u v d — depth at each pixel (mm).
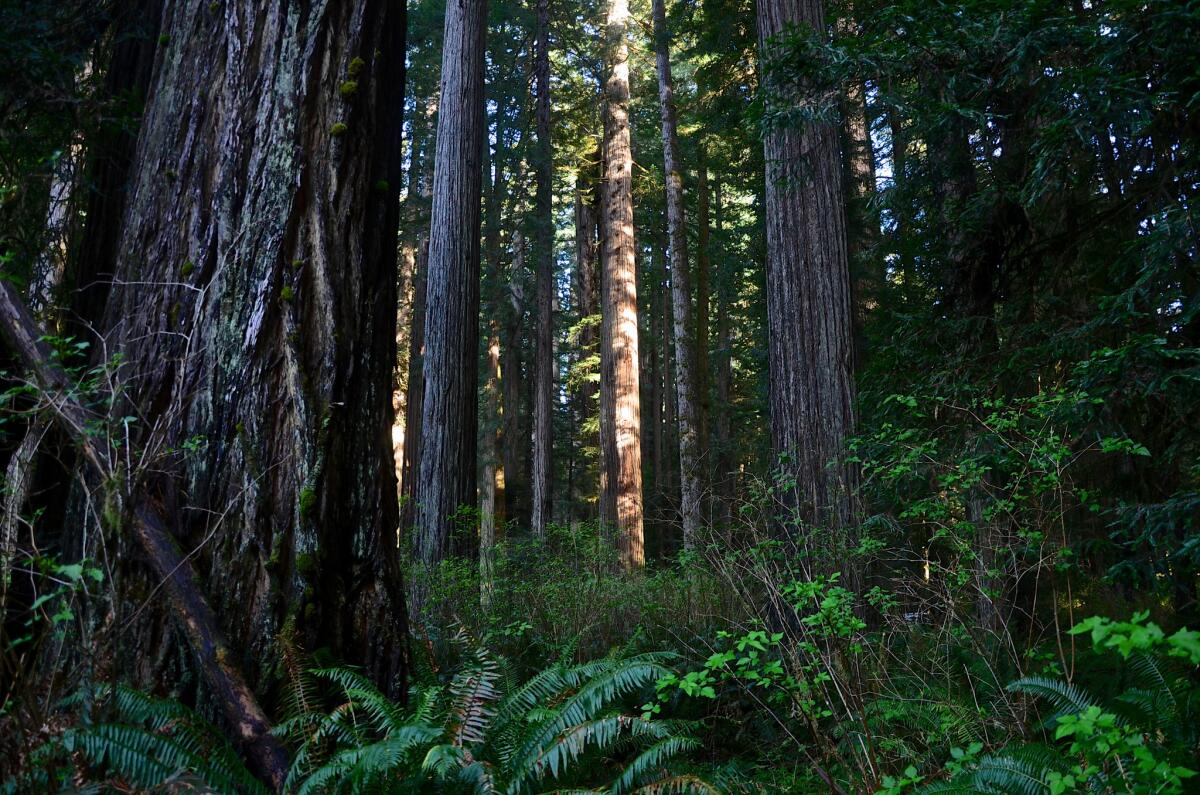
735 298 21203
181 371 3475
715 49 12289
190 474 3484
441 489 8555
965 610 4266
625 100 16391
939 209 5742
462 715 3271
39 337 3104
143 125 4090
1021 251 5535
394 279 4215
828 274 6426
